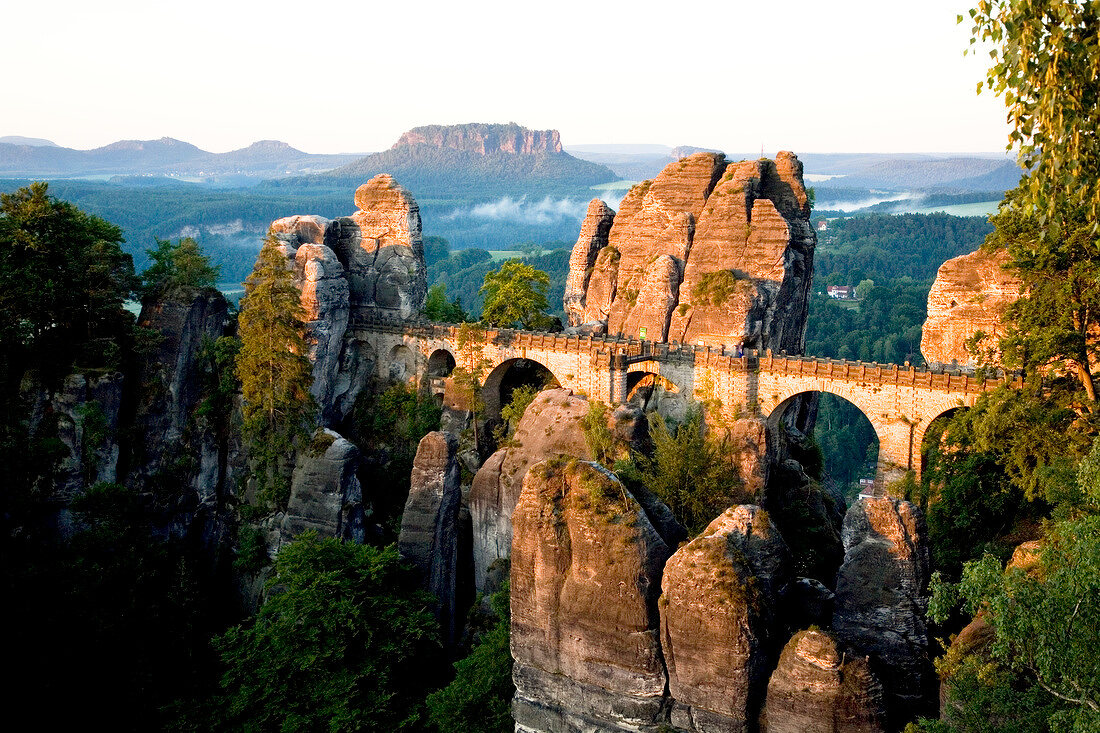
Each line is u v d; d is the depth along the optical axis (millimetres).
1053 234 26953
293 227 98375
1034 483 51469
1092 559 26234
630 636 39875
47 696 58656
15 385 74188
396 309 99250
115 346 79562
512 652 43531
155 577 71625
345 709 54250
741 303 85062
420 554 68750
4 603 60406
